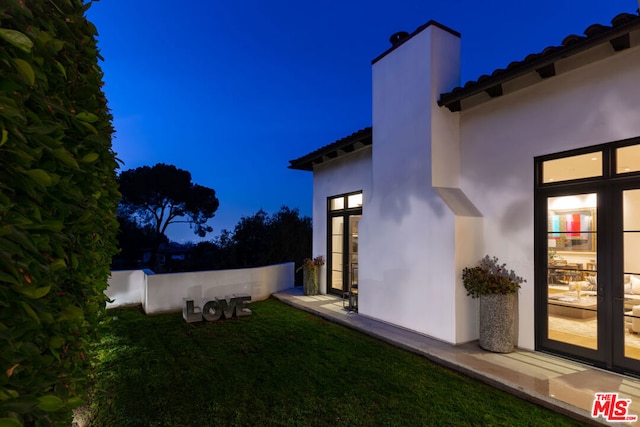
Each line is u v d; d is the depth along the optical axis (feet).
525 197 15.38
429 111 17.38
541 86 14.97
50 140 3.26
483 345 15.03
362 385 12.09
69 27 4.96
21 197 2.94
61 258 3.76
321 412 10.28
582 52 12.60
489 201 16.74
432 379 12.64
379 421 9.84
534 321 14.87
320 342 16.81
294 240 47.06
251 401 10.88
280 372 13.16
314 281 28.04
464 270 15.92
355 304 23.48
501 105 16.42
